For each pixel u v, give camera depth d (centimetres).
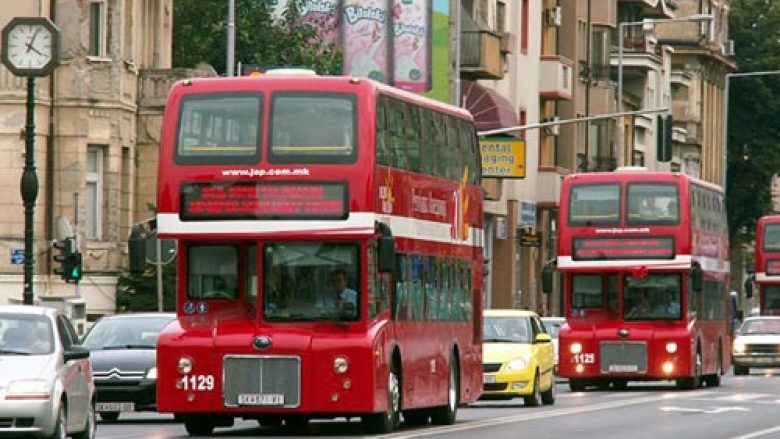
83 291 7500
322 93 3956
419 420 4547
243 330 3919
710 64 15712
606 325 6731
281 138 3941
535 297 11131
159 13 8200
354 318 3919
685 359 6688
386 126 4041
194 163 3959
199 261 3978
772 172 15300
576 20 11725
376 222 3934
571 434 4112
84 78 7575
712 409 5297
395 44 8356
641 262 6675
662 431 4281
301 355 3891
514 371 5531
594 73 12181
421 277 4278
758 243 9781
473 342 4769
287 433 4084
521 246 10331
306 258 3941
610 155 12269
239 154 3947
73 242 5834
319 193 3916
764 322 9400
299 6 8694
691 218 6725
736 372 9388
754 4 16112
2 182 7438
